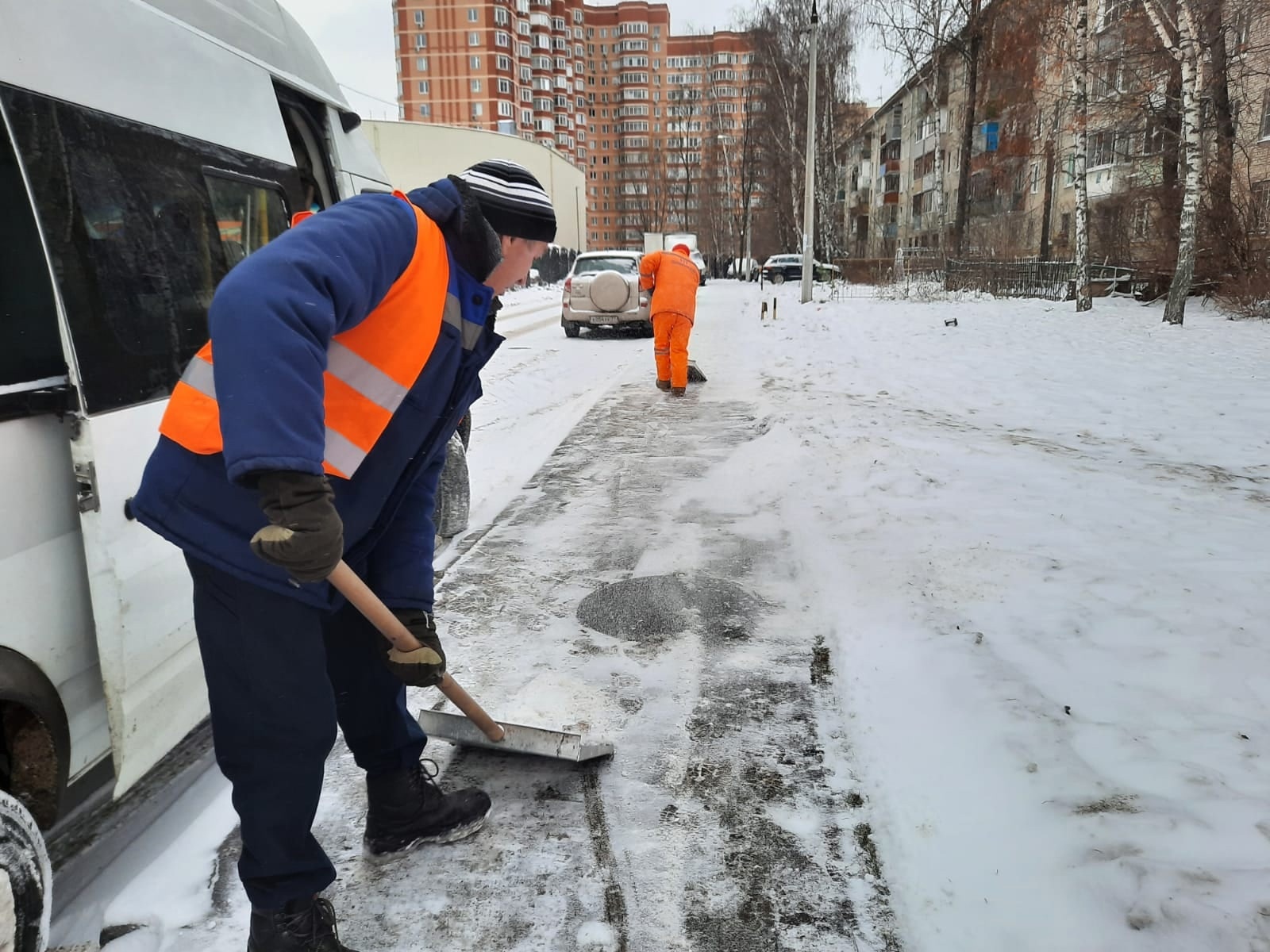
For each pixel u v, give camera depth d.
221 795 2.54
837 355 12.11
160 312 2.29
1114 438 6.56
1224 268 17.59
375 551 2.06
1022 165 29.88
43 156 1.92
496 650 3.42
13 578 1.74
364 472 1.75
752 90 44.03
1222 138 17.09
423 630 2.06
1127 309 18.84
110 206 2.14
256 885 1.75
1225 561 3.92
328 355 1.59
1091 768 2.38
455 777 2.59
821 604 3.75
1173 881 1.91
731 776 2.57
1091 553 4.06
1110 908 1.87
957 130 42.59
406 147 52.62
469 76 100.69
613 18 128.38
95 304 2.03
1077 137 18.58
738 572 4.21
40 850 1.62
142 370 2.18
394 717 2.16
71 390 1.89
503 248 1.82
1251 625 3.23
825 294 29.23
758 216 62.78
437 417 1.84
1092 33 18.28
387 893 2.11
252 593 1.62
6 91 1.83
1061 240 29.97
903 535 4.43
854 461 5.93
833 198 38.97
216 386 1.35
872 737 2.70
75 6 2.11
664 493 5.60
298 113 3.74
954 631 3.31
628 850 2.25
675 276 9.12
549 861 2.22
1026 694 2.79
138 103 2.31
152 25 2.45
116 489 2.03
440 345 1.76
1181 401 7.96
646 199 113.00
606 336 16.92
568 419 8.12
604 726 2.85
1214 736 2.50
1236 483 5.27
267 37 3.30
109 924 2.00
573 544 4.66
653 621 3.66
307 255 1.42
